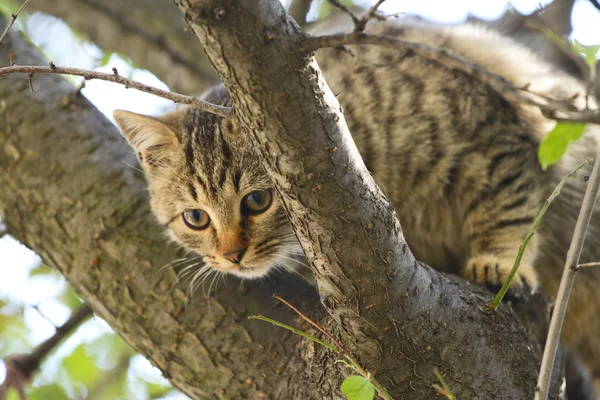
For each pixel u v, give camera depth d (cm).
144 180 741
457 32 845
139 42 1077
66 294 1087
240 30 399
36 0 1109
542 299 698
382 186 753
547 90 807
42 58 821
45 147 724
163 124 784
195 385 620
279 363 595
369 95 775
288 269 783
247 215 767
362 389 457
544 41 984
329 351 555
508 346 560
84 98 775
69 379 1023
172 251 677
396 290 489
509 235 755
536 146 762
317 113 425
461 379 530
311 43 404
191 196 779
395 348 506
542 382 461
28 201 711
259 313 631
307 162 436
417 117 767
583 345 892
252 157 743
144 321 648
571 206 802
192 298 646
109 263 672
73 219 693
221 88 803
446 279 564
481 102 759
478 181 768
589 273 837
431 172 781
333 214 453
